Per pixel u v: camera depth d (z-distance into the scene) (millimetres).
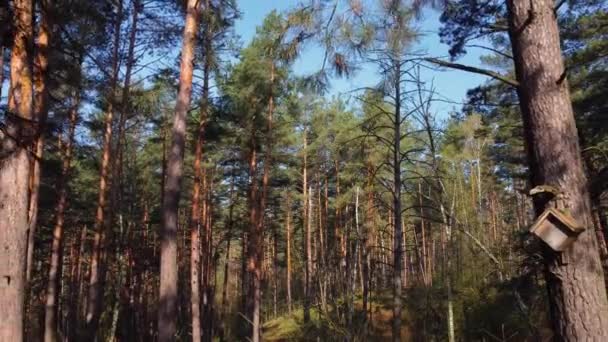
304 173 30562
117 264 27156
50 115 15281
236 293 46750
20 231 7656
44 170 19094
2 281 7387
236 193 33844
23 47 8141
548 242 3893
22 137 7844
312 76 6285
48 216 26109
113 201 19828
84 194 29766
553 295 3998
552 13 4422
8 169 7730
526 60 4387
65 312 34625
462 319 17578
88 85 16250
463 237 18750
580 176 4066
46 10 10469
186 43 10719
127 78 18469
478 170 25156
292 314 31969
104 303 26547
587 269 3850
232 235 37156
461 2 7555
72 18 11891
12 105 8148
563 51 15359
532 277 12781
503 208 36531
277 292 45281
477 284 18047
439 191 14164
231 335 31219
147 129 27281
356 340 12648
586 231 3938
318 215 34594
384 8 6086
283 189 34188
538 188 3980
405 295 23203
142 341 29359
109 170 20469
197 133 20906
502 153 24312
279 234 40500
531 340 13141
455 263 18516
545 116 4195
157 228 33656
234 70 20109
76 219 30484
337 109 27328
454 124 14953
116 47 17500
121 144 20547
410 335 19062
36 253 27906
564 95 4230
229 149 27031
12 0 8258
